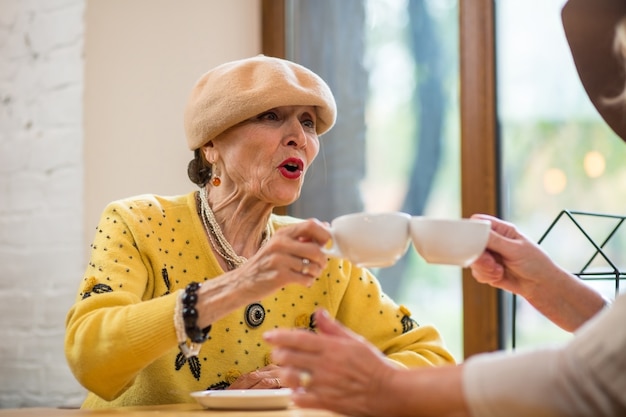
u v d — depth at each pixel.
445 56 3.54
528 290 1.84
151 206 2.35
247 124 2.30
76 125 3.41
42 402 3.51
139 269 2.22
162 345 1.89
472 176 3.37
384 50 3.69
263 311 2.34
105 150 3.41
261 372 2.22
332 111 2.38
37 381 3.52
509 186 3.36
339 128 3.77
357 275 2.52
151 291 2.27
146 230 2.29
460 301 3.42
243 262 2.37
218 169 2.41
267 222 2.47
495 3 3.39
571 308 1.83
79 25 3.41
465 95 3.39
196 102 2.33
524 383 1.24
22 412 1.89
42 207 3.51
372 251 1.56
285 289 2.39
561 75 3.28
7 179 3.61
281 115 2.32
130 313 1.92
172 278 2.29
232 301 1.83
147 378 2.23
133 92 3.46
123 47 3.45
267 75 2.27
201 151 2.45
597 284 3.06
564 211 2.00
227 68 2.33
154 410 1.85
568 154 3.26
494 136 3.35
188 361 2.24
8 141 3.61
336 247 1.62
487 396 1.26
